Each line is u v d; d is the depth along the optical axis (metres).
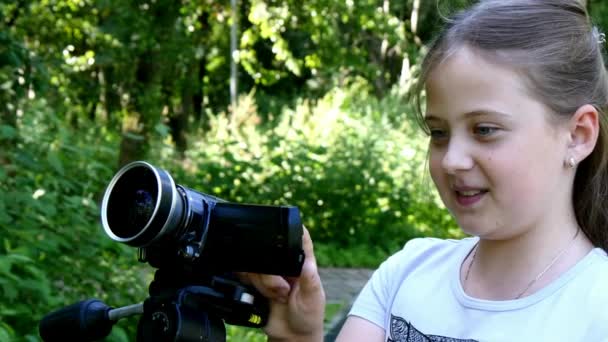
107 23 10.64
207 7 12.57
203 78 19.44
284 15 12.05
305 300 1.63
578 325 1.44
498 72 1.46
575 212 1.58
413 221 11.24
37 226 3.89
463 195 1.50
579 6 1.58
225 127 12.48
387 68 22.17
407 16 19.03
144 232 1.48
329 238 10.15
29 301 3.48
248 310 1.61
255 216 1.52
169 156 9.91
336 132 11.94
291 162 10.16
